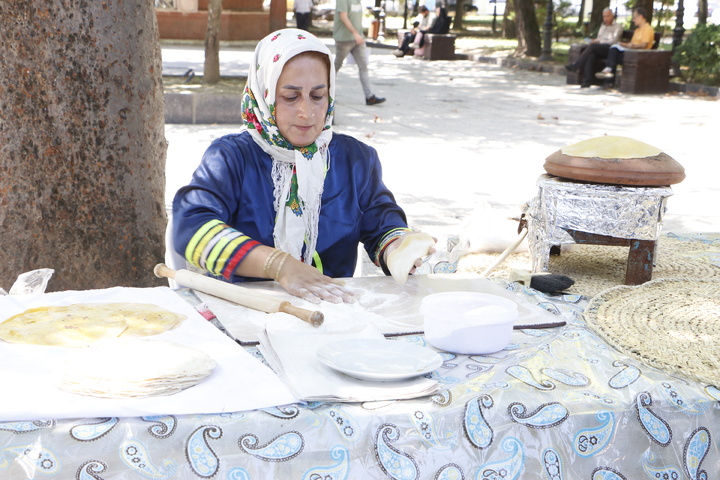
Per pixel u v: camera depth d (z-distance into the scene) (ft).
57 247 8.93
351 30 37.52
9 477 3.95
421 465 4.38
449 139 29.53
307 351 5.03
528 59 61.98
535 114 36.55
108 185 9.00
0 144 8.62
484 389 4.66
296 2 70.79
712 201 20.59
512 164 25.18
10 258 8.82
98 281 9.14
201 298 6.12
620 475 4.71
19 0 8.29
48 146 8.70
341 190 7.53
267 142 7.25
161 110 9.46
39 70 8.51
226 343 5.12
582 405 4.63
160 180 9.53
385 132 30.83
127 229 9.18
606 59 47.88
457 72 56.75
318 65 7.04
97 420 4.14
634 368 5.02
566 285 6.70
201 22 62.95
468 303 5.64
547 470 4.54
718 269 7.82
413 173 23.56
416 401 4.51
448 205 19.86
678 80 47.93
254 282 6.69
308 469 4.25
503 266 8.25
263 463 4.20
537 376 4.89
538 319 5.85
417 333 5.62
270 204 7.30
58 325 5.33
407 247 6.77
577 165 7.04
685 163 25.45
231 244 6.50
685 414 4.80
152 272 9.45
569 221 7.15
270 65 6.91
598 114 36.81
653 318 5.92
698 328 5.74
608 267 7.89
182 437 4.13
